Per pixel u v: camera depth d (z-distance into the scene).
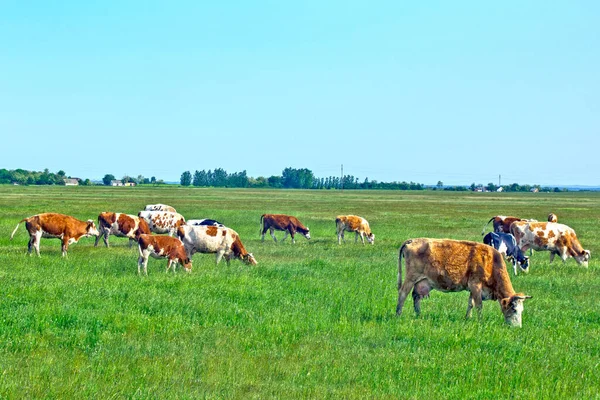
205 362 9.88
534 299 15.94
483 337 11.74
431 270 13.77
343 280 18.25
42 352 10.21
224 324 12.34
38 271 18.39
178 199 88.06
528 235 24.09
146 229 27.72
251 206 70.56
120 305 13.51
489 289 13.70
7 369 9.18
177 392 8.49
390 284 17.73
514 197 145.12
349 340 11.39
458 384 9.22
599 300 16.25
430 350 10.91
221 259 23.61
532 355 10.79
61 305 13.17
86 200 77.44
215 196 107.94
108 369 9.37
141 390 8.50
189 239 21.59
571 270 21.88
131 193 116.88
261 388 8.82
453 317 13.70
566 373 9.86
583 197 152.75
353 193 165.50
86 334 11.15
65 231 23.81
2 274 17.39
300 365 9.91
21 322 11.67
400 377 9.41
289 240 34.88
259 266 20.83
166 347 10.66
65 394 8.26
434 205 86.94
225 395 8.45
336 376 9.43
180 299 14.19
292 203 85.00
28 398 8.05
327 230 40.97
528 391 8.97
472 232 39.34
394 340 11.50
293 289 16.28
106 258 22.36
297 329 11.92
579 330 12.67
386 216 58.03
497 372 9.77
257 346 10.81
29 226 23.33
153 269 20.25
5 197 83.81
